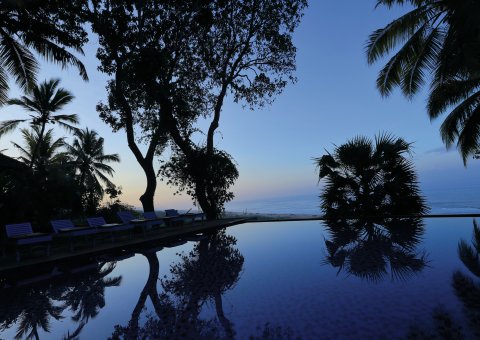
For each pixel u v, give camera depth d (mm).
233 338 2691
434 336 2455
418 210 11281
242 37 16109
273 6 14984
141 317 3414
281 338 2621
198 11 13586
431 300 3275
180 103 13797
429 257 5375
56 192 11500
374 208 11625
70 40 13188
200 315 3324
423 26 12516
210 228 11836
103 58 12953
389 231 8898
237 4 14945
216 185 15242
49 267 6504
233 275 5055
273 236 9688
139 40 12516
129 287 4746
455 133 14234
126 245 8461
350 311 3129
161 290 4465
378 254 5926
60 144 26828
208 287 4438
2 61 13641
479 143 13320
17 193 10312
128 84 13148
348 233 9141
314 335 2633
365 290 3766
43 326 3279
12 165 13305
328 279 4406
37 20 12773
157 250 8367
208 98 17406
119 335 2953
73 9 12188
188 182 15609
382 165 11367
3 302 4258
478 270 4410
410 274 4352
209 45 15312
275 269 5301
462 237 7238
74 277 5656
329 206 12617
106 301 4090
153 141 13805
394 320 2824
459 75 11617
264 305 3506
